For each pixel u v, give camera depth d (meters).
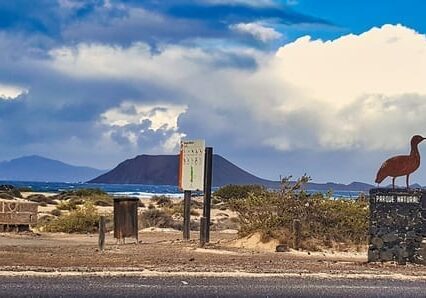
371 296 13.79
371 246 19.89
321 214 25.59
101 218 21.59
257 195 27.08
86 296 12.81
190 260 18.83
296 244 23.95
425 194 19.58
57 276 14.74
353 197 29.11
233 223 37.47
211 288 13.93
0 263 17.03
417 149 19.84
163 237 29.55
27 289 13.23
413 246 19.53
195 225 37.69
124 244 24.69
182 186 26.19
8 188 68.88
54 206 60.03
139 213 38.84
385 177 19.92
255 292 13.71
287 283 14.81
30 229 32.75
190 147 25.73
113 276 14.95
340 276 16.03
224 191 54.84
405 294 14.11
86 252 20.72
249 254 21.58
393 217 19.72
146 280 14.58
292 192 26.23
